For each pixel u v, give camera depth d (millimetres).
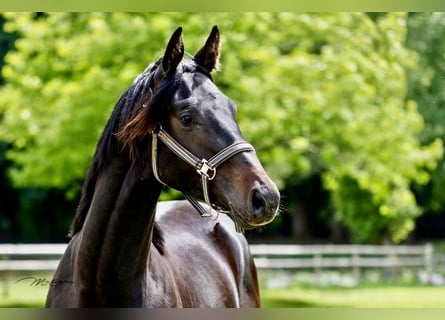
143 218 3945
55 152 14719
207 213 3945
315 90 13914
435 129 24016
